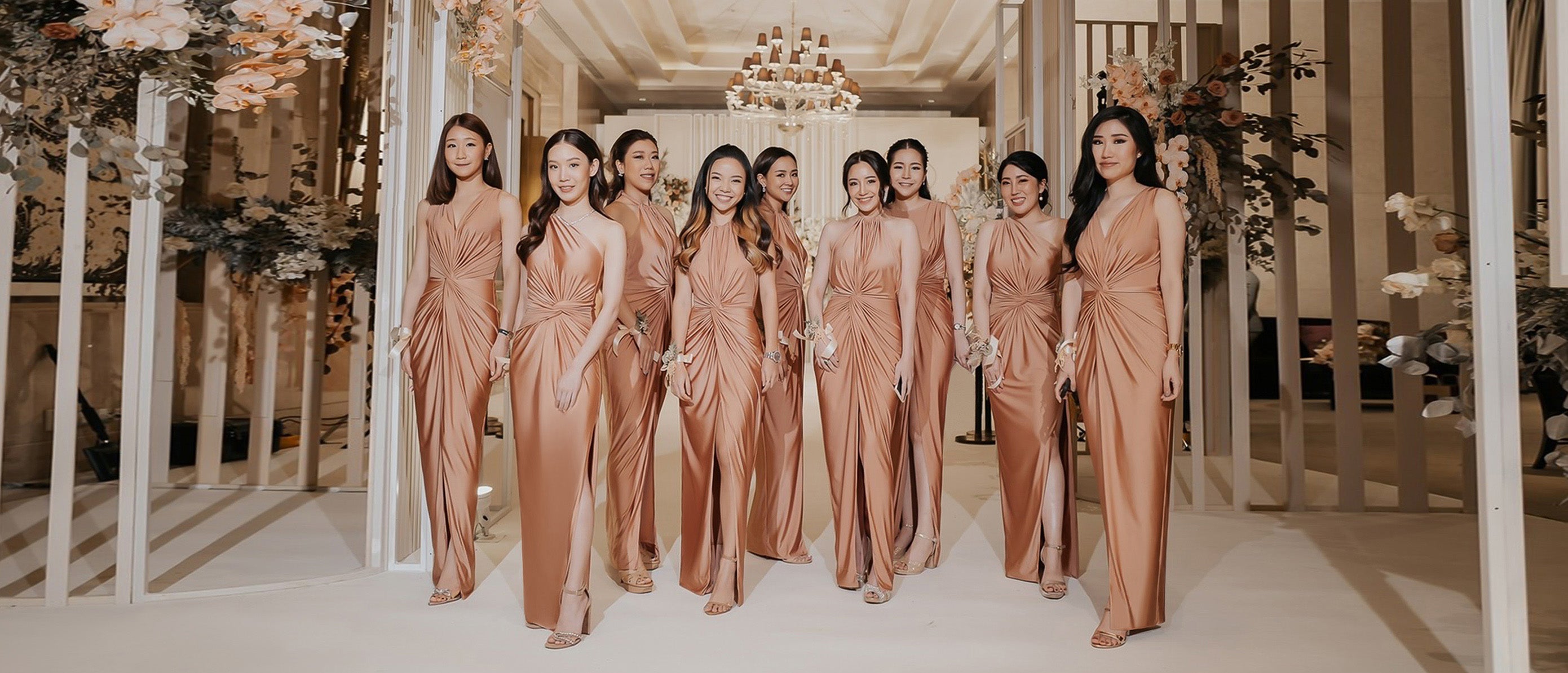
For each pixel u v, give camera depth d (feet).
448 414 10.58
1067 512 11.75
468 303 10.64
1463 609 10.45
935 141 46.96
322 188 18.29
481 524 13.66
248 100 9.09
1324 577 11.84
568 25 37.76
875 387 10.84
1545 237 8.94
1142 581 9.36
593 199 9.82
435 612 10.25
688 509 10.93
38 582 11.48
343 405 26.43
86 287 18.49
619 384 11.30
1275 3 16.57
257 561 12.50
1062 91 16.66
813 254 39.11
